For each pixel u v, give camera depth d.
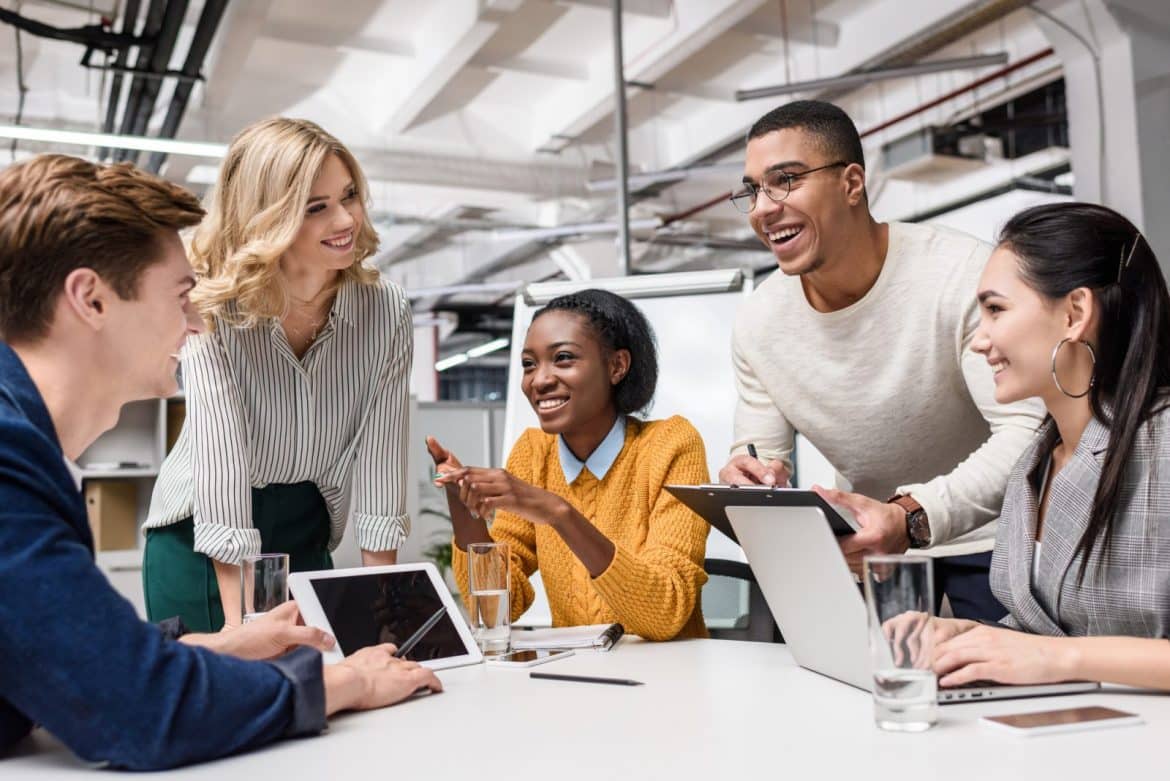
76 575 0.87
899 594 0.97
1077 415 1.28
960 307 1.90
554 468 1.97
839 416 2.08
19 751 0.98
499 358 18.31
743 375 2.24
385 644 1.28
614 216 10.05
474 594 1.46
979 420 2.04
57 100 7.95
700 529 1.77
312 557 1.96
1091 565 1.22
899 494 1.63
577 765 0.88
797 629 1.27
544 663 1.40
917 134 8.21
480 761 0.90
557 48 7.82
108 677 0.86
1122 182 5.50
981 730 0.96
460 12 6.80
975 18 6.23
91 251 0.96
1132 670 1.06
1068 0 5.50
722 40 7.60
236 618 1.79
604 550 1.57
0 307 0.97
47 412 0.93
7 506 0.86
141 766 0.88
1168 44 5.54
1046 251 1.25
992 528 1.98
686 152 9.31
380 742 0.98
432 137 8.83
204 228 1.76
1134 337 1.22
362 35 7.46
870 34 7.13
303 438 1.90
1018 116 8.00
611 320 1.89
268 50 7.67
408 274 12.71
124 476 5.39
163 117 8.02
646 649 1.51
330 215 1.74
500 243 12.01
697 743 0.94
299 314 1.86
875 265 1.95
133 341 1.00
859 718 1.02
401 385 1.99
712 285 2.82
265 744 0.97
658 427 1.90
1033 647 1.08
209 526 1.74
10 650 0.85
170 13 5.68
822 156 1.85
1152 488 1.18
